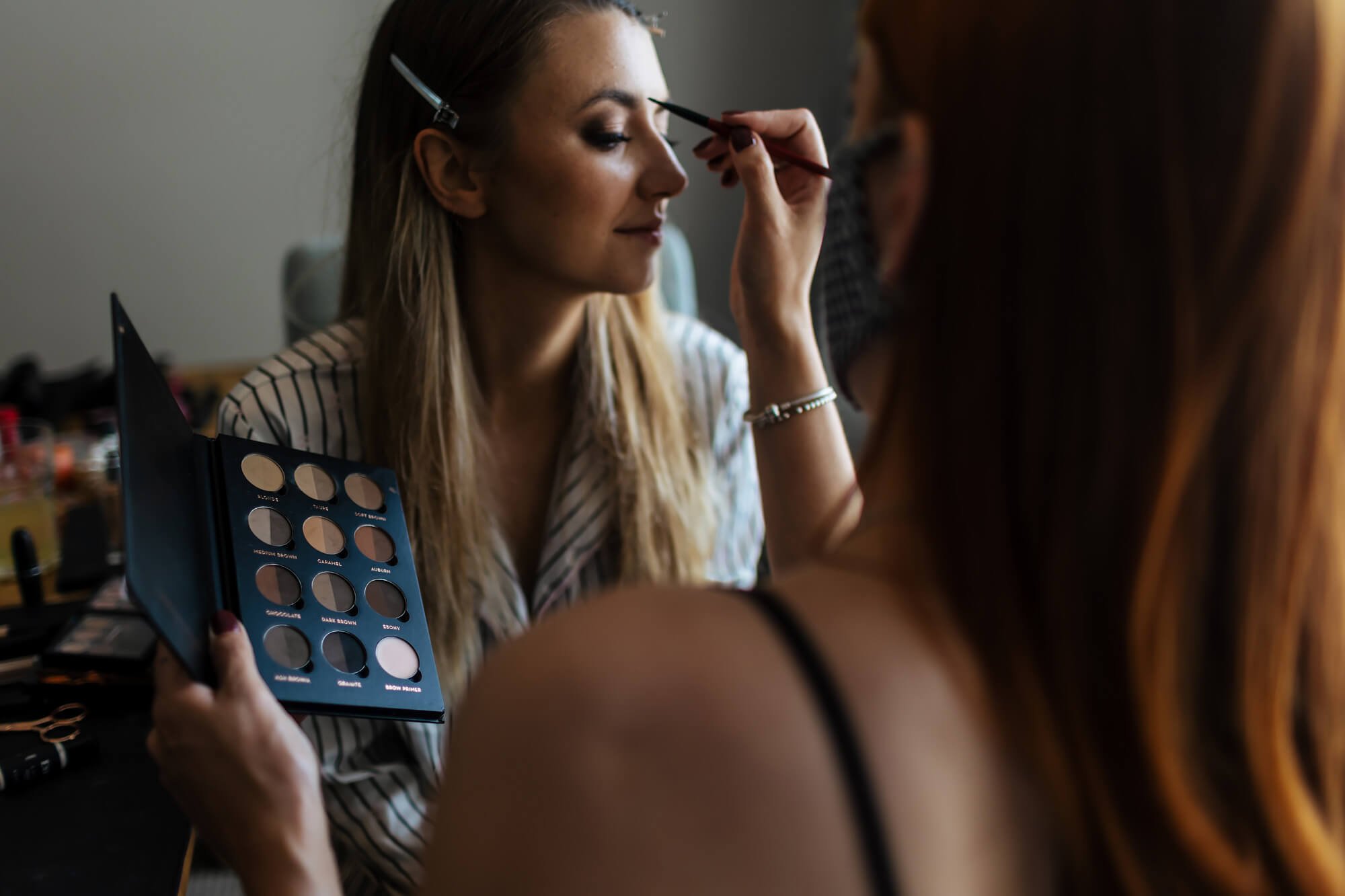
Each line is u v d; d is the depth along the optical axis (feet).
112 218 7.70
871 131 1.26
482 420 2.97
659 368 3.14
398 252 2.77
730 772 1.03
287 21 7.50
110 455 4.55
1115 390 1.05
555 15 2.52
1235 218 1.03
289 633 1.90
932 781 1.08
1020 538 1.09
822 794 1.04
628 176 2.62
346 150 3.40
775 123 2.59
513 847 1.06
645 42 2.66
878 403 1.33
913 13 1.16
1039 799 1.15
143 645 2.83
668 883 1.02
